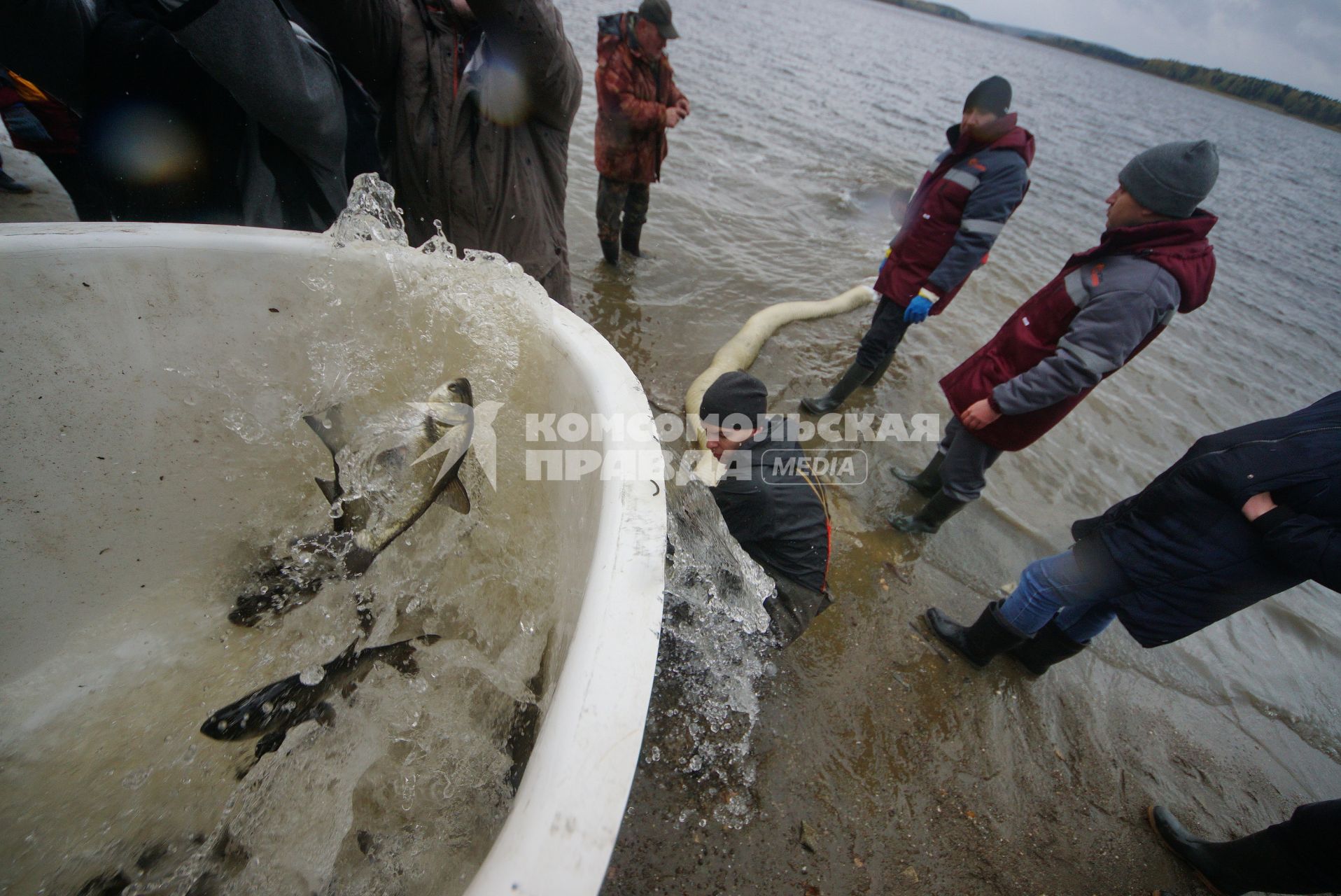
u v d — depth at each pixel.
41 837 1.16
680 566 1.90
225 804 1.21
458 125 2.12
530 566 1.45
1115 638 2.68
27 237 1.21
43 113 2.09
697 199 5.85
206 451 1.53
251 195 2.01
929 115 13.20
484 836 1.09
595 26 11.10
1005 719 2.21
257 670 1.43
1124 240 2.07
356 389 1.60
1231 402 4.82
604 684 0.82
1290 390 5.34
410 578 1.56
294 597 1.54
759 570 2.03
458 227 2.29
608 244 4.16
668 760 1.83
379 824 1.17
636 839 1.66
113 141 1.85
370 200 1.58
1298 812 1.67
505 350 1.50
